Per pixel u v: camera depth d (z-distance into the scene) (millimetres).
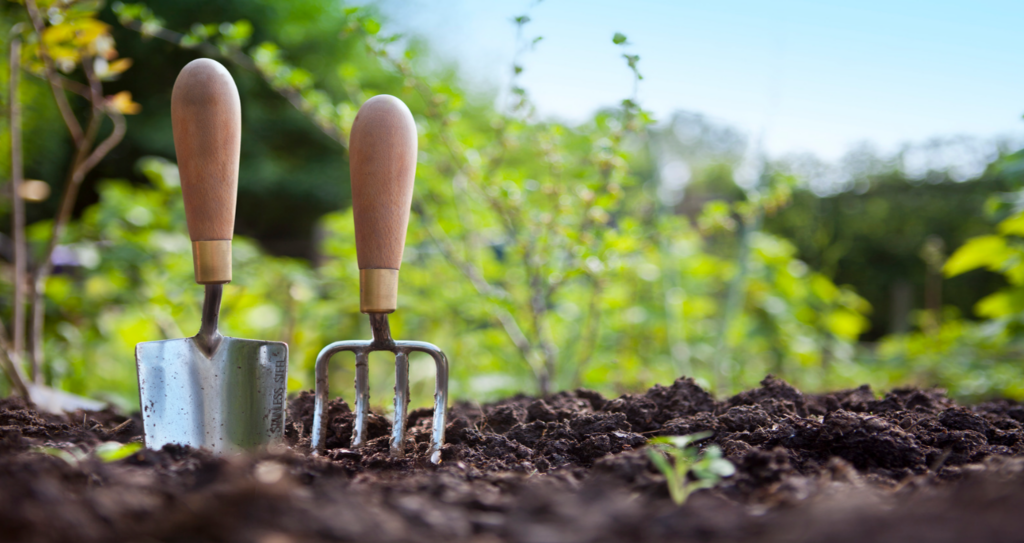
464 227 1249
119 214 1701
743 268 1694
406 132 672
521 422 769
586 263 1041
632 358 1612
